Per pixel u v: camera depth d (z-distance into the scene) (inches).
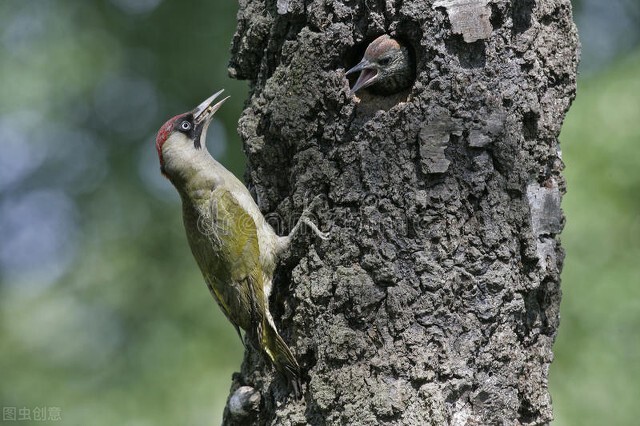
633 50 748.6
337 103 383.6
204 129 463.2
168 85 877.8
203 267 442.3
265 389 401.1
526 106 379.9
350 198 376.2
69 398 840.9
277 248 405.1
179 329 829.2
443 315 361.4
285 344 386.0
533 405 377.4
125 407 802.2
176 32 882.1
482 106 368.2
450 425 356.5
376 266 365.7
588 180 681.6
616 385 671.8
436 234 364.2
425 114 368.8
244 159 842.8
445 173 366.3
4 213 903.1
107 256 885.2
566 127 703.1
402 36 391.5
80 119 893.8
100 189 883.4
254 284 411.2
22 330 920.3
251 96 426.0
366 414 357.7
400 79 403.9
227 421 411.2
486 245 364.8
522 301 371.2
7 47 904.9
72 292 887.7
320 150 387.9
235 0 876.0
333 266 376.2
